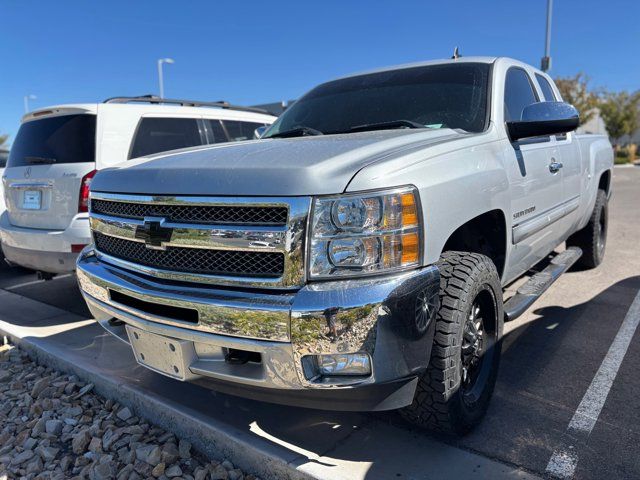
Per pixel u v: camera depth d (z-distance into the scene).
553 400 2.96
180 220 2.28
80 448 2.72
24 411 3.20
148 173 2.45
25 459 2.69
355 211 2.01
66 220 4.41
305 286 2.02
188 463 2.57
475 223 2.97
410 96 3.46
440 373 2.30
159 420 2.87
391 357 2.02
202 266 2.22
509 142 3.13
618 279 5.38
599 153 5.29
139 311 2.43
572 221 4.61
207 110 5.85
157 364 2.46
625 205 12.30
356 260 2.02
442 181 2.29
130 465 2.52
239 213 2.12
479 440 2.56
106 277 2.61
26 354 3.98
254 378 2.15
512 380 3.21
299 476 2.27
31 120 4.95
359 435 2.59
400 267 2.06
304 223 2.00
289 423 2.71
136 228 2.46
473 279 2.40
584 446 2.51
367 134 2.81
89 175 4.42
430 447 2.49
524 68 3.98
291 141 2.80
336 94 3.84
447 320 2.30
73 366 3.48
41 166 4.59
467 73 3.49
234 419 2.76
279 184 2.04
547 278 3.74
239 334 2.08
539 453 2.45
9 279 6.24
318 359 2.05
